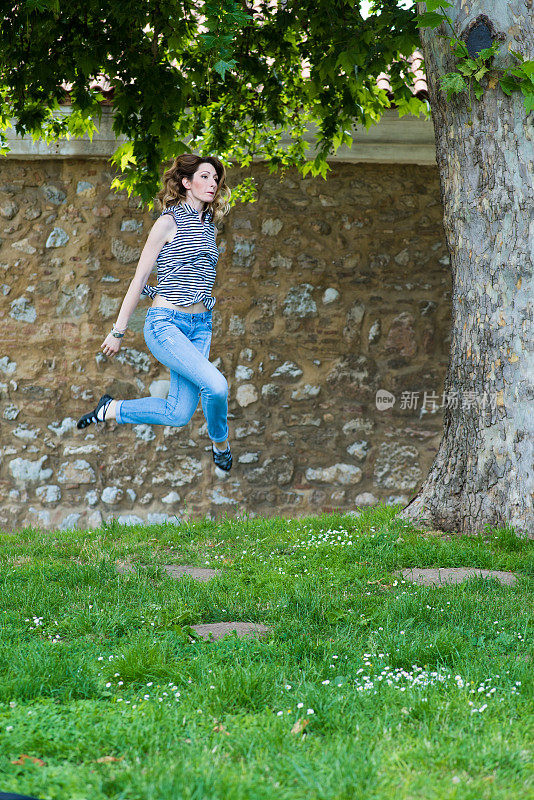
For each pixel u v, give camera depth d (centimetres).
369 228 863
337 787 213
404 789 212
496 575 472
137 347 866
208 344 470
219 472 861
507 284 548
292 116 813
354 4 665
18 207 870
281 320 866
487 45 534
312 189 864
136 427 864
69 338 869
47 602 425
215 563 533
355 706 274
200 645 350
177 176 462
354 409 862
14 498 866
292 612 404
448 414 593
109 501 862
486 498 557
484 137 548
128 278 868
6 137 825
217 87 751
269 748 240
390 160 847
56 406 869
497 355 552
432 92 577
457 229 571
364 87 753
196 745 241
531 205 542
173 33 654
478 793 210
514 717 266
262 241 864
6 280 872
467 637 357
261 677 297
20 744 235
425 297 863
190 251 454
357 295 863
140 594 444
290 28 716
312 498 859
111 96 786
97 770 221
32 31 667
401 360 862
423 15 491
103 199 864
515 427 546
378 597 428
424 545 529
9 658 322
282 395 864
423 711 267
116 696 289
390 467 857
